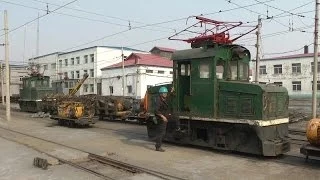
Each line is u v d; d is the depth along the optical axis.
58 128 21.30
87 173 10.22
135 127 21.30
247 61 14.00
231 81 12.85
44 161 10.90
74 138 17.11
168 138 14.82
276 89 12.41
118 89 55.31
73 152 12.95
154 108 15.14
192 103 13.69
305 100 37.97
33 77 35.66
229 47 13.41
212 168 10.70
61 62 73.50
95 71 63.81
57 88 36.22
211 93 13.07
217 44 13.21
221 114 12.84
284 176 9.73
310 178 9.52
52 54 75.94
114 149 14.01
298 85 56.53
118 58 65.12
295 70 56.91
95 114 26.08
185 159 11.99
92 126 22.14
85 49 66.38
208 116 13.15
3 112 36.31
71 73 70.50
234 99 12.49
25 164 11.41
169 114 14.16
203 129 13.67
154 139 15.94
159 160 11.90
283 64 58.16
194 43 14.22
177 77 14.41
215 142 13.18
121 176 9.93
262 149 11.76
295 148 13.77
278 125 12.42
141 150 13.70
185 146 14.36
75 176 9.91
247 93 12.16
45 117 29.06
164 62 54.41
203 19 14.77
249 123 11.96
